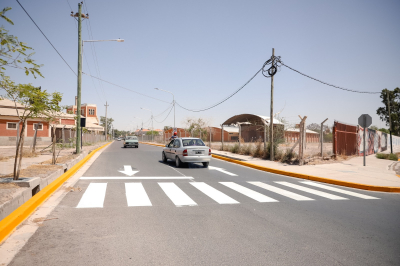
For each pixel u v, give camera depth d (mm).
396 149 35344
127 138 34188
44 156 15086
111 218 5242
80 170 11891
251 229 4781
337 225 5074
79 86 18062
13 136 27719
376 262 3559
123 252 3738
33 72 4320
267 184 9414
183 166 14102
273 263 3486
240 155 19750
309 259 3619
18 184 6102
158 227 4793
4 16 3750
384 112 54594
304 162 14562
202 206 6277
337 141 17109
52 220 5035
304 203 6789
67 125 36562
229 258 3617
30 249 3752
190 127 52375
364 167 13539
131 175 10742
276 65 16188
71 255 3598
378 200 7371
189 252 3783
